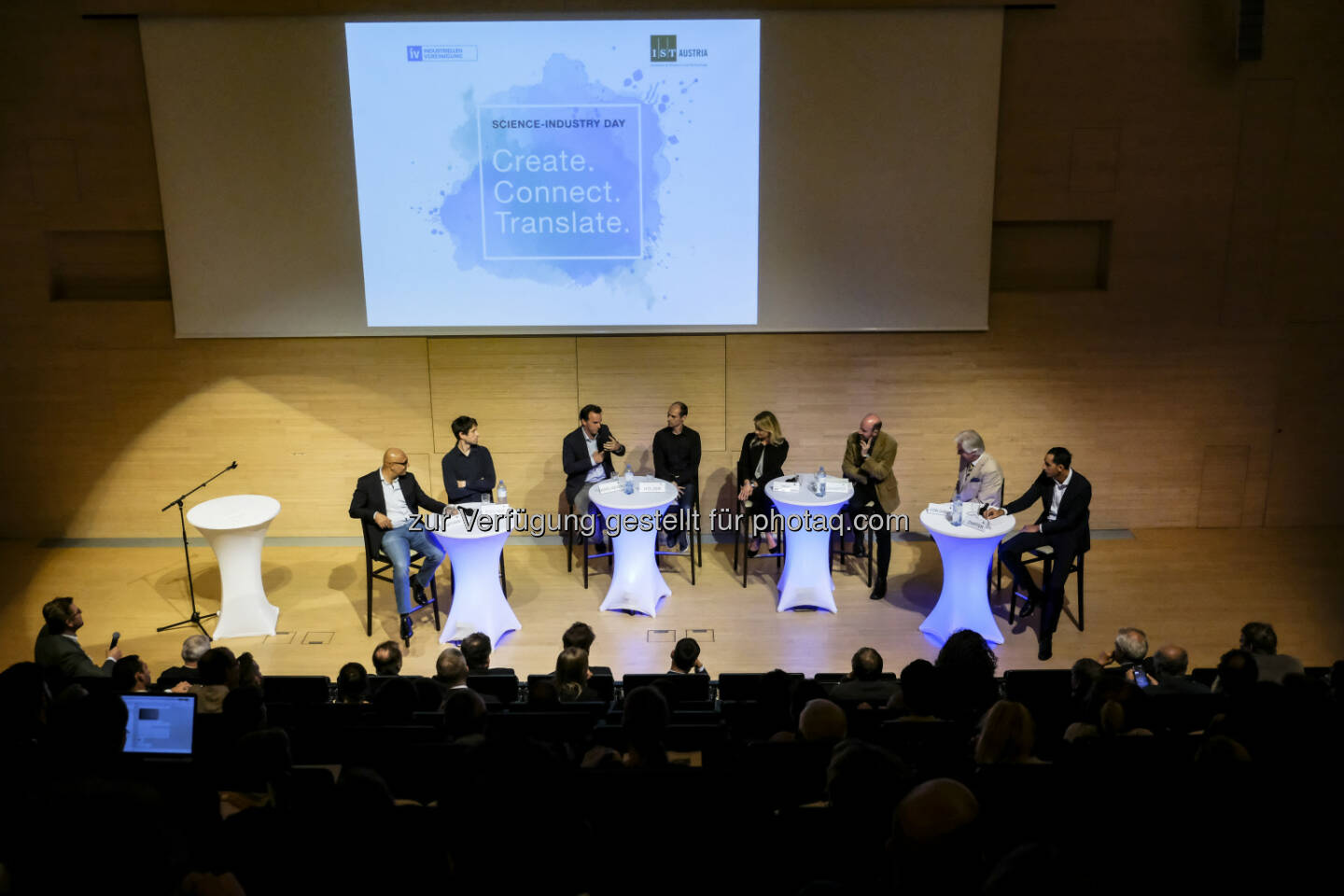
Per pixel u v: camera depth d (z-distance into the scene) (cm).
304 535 780
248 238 719
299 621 647
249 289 728
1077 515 585
